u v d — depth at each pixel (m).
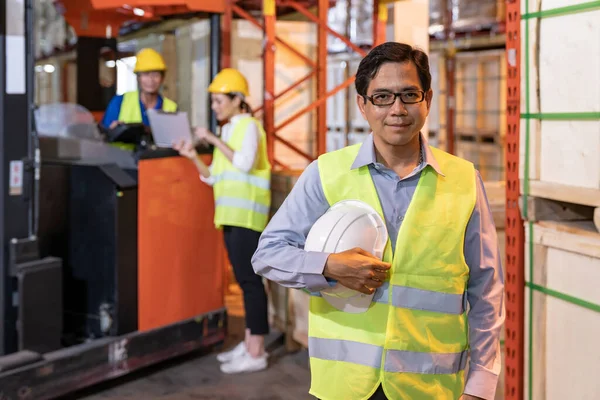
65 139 4.62
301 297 4.88
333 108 8.09
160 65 5.05
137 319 4.46
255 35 6.54
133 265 4.42
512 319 2.96
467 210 1.90
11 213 3.85
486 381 1.87
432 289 1.89
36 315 3.93
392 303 1.88
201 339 4.86
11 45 3.77
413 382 1.88
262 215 4.52
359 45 7.39
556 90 2.66
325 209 1.99
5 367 3.70
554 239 2.69
